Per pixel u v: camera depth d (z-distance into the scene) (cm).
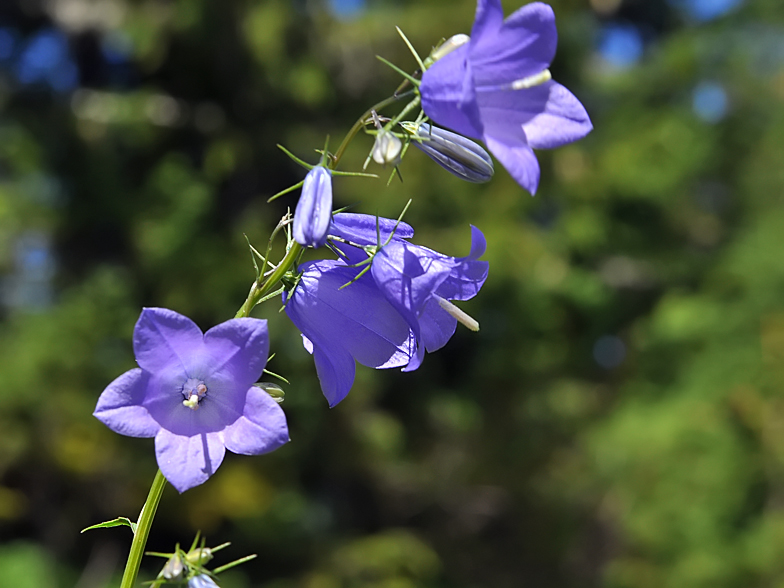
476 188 1162
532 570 1221
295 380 1073
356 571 1099
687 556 1000
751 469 1016
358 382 1104
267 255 218
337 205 1145
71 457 995
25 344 1001
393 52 1177
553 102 204
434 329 240
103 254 1141
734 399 1044
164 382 195
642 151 1224
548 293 1167
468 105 173
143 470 1022
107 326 1035
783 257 1133
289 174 1219
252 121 1197
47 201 1088
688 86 1334
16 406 978
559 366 1243
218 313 1083
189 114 1180
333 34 1179
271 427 191
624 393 1221
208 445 194
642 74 1333
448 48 199
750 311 1129
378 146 199
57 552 1028
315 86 1137
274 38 1112
